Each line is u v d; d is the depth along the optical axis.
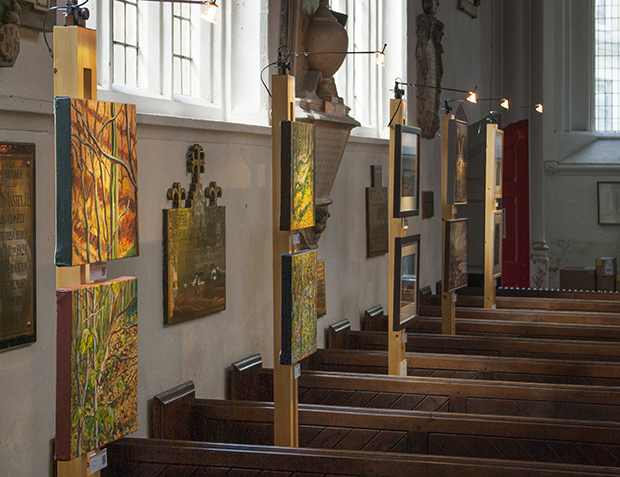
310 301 5.05
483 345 7.30
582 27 17.83
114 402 3.50
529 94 16.00
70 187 3.13
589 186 17.45
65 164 3.12
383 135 10.35
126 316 3.55
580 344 7.05
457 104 13.45
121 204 3.46
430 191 11.80
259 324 6.80
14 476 4.16
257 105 6.76
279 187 4.78
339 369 6.92
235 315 6.40
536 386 5.36
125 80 5.77
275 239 4.82
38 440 4.32
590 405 5.25
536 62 15.91
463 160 8.43
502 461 3.65
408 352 7.00
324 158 7.42
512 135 16.05
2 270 3.96
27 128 4.15
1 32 3.74
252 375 6.43
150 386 5.31
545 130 17.67
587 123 17.81
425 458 3.72
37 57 4.14
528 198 16.02
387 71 10.47
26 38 4.07
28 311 4.15
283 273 4.68
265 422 5.26
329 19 7.38
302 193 4.86
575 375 6.25
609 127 17.88
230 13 6.74
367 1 10.09
